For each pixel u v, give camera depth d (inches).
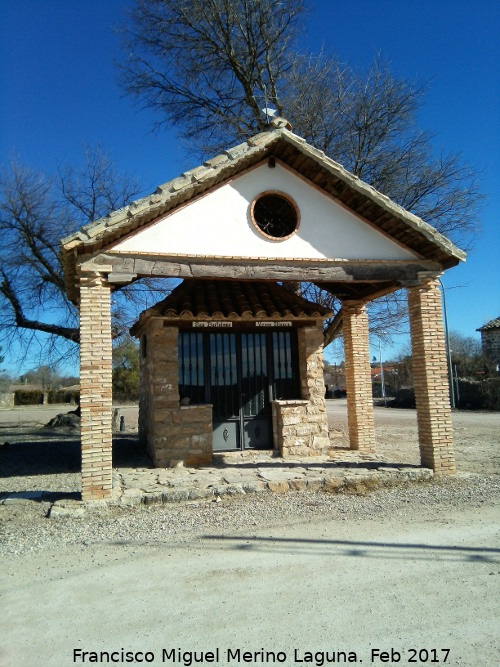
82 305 295.6
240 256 324.5
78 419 868.6
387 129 587.2
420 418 362.0
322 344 435.5
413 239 361.1
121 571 187.8
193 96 607.5
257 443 428.1
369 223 359.6
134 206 294.8
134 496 286.2
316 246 346.0
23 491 327.0
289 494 307.9
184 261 317.1
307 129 592.7
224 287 448.5
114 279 301.3
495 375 1320.1
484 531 229.6
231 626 142.9
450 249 350.9
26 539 230.1
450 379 1201.4
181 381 410.6
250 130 611.8
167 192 301.3
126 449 490.9
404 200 585.9
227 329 427.5
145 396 468.4
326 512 266.7
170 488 305.4
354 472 342.3
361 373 462.9
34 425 984.9
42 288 753.6
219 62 586.2
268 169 344.8
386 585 169.3
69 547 218.4
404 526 239.5
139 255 307.1
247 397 428.8
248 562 193.6
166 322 394.6
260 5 546.0
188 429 387.9
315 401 424.5
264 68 587.8
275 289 455.5
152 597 163.5
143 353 482.3
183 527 244.1
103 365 294.8
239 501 292.4
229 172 329.7
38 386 2295.8
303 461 391.5
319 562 192.1
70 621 148.3
